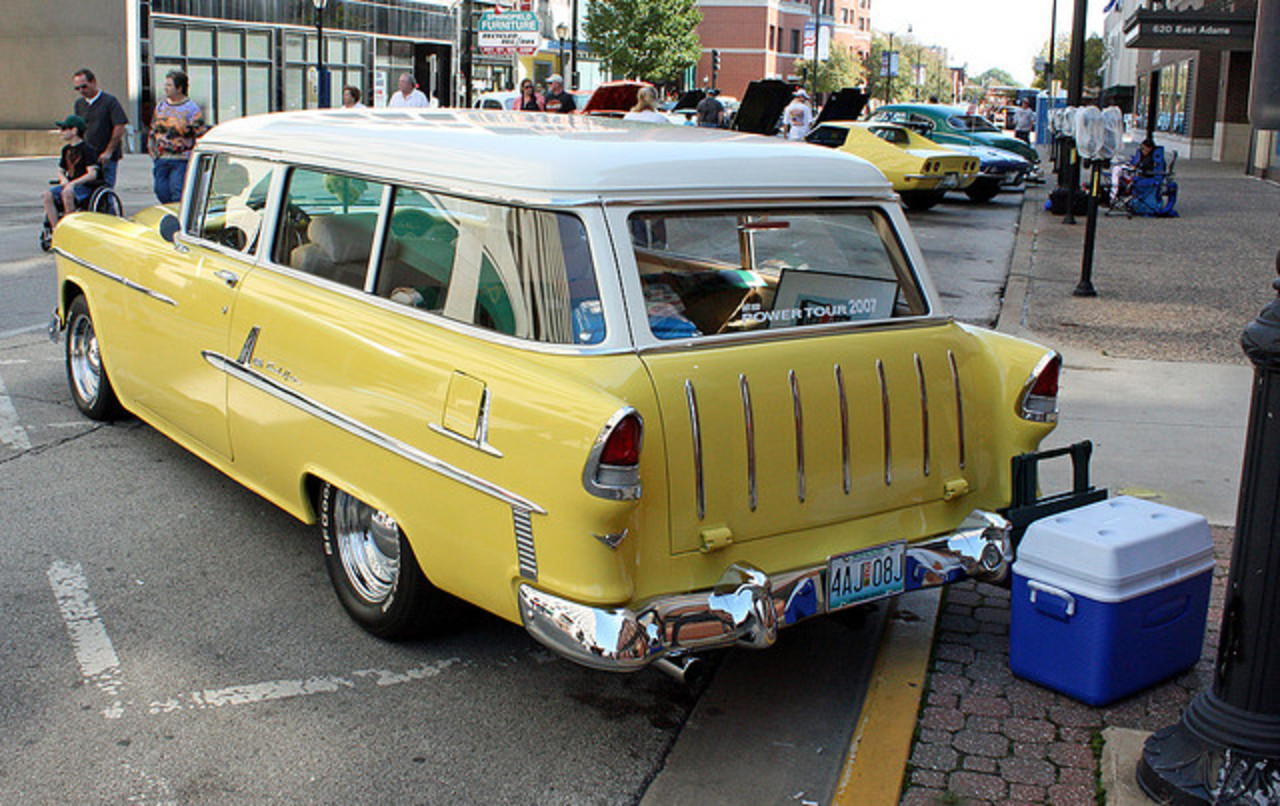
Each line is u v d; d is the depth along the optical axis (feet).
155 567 16.71
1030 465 14.14
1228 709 11.09
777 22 279.08
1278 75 10.89
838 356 12.89
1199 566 13.73
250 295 15.78
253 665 14.16
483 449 11.91
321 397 14.20
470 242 12.98
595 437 10.91
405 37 127.13
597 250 11.99
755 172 13.24
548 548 11.43
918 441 13.50
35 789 11.61
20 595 15.70
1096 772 12.06
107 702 13.23
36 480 19.72
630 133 14.84
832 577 12.55
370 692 13.67
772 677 14.43
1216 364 29.37
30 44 101.65
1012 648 13.99
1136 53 183.62
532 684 14.02
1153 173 63.77
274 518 18.60
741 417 12.06
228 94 108.58
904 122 81.97
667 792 12.00
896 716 13.14
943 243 51.47
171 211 20.83
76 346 22.67
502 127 15.35
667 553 11.74
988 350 14.43
